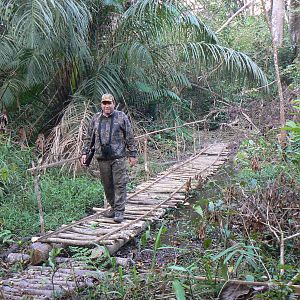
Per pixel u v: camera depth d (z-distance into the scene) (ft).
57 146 32.04
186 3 38.50
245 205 18.16
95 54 37.99
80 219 23.31
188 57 39.04
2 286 15.84
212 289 13.65
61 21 30.86
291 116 36.65
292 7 64.13
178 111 54.08
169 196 27.17
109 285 14.74
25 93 37.52
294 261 16.03
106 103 21.01
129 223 21.75
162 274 14.73
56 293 14.84
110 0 37.27
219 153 42.04
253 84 41.14
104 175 21.77
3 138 32.55
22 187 26.76
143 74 41.65
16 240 21.08
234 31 68.59
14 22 28.14
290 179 20.98
